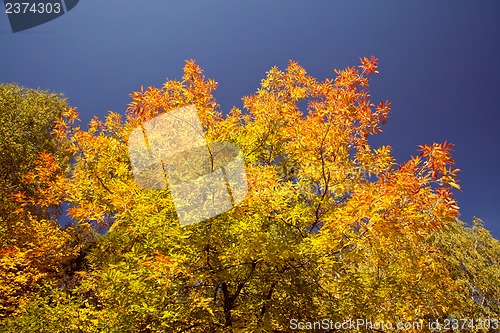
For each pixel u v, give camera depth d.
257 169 4.71
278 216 4.99
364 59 5.13
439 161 4.10
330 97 5.14
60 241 8.27
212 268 4.79
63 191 6.71
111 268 4.96
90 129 6.60
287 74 7.62
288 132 5.26
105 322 5.02
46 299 5.61
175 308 4.57
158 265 4.05
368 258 5.23
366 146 5.29
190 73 6.05
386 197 4.00
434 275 5.45
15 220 9.51
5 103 13.23
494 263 9.87
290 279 5.09
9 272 7.38
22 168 11.30
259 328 4.35
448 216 4.06
